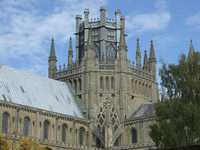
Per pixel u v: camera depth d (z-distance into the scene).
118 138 154.75
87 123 154.25
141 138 151.00
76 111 155.12
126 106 157.62
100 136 152.62
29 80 150.12
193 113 96.06
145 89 166.25
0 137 102.06
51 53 169.88
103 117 154.38
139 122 152.75
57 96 154.25
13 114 134.88
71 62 168.38
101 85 158.50
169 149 80.69
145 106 159.38
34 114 140.25
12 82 143.50
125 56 161.50
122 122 155.62
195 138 96.06
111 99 157.50
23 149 106.56
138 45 171.75
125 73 159.75
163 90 103.69
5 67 146.12
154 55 171.62
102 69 159.00
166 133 97.19
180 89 101.38
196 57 102.06
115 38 169.38
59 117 146.62
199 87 99.31
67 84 163.00
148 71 168.62
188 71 101.62
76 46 170.25
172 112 98.81
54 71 167.75
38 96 147.38
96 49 167.50
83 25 170.12
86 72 158.75
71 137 148.75
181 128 97.19
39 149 106.31
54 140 143.25
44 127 142.88
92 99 156.12
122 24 165.38
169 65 103.69
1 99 134.00
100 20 169.00
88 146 151.75
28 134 137.62
